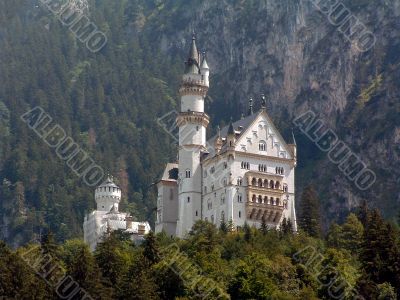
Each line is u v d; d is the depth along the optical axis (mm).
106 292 187125
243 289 192750
